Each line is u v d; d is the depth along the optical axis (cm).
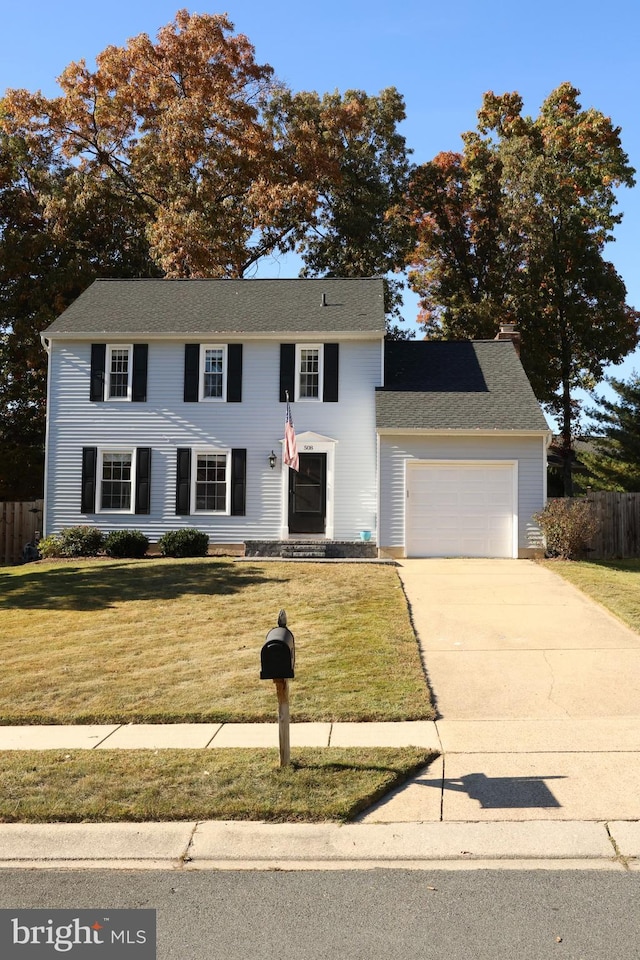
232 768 680
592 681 941
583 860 544
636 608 1306
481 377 2352
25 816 602
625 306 3756
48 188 3338
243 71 3538
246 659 1050
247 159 3369
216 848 561
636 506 2266
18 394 3275
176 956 435
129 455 2306
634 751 723
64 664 1048
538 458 2117
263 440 2272
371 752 714
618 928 457
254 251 3731
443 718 824
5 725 830
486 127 4094
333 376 2259
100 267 3309
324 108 3650
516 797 630
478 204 3778
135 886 517
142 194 3516
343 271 3672
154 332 2275
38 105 3409
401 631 1175
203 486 2291
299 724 812
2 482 3219
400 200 3744
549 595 1472
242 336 2262
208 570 1755
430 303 3972
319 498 2244
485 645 1114
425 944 443
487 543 2117
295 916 476
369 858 549
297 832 579
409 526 2120
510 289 3484
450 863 543
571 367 3684
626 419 3206
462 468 2130
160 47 3453
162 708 861
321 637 1150
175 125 3262
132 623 1282
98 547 2198
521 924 462
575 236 3391
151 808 606
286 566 1816
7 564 2478
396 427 2094
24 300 3131
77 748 750
